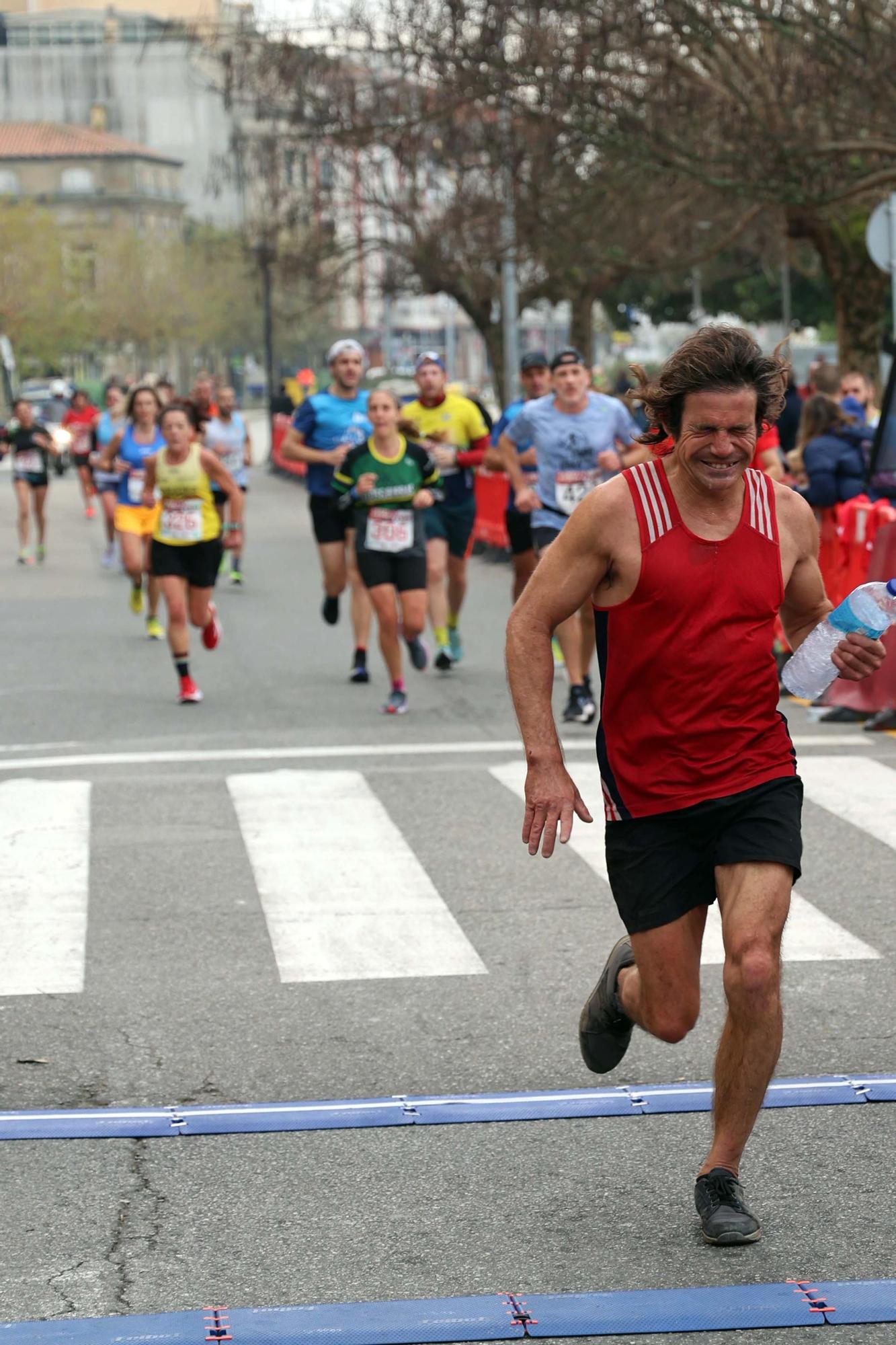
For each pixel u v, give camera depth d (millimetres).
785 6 62438
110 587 62312
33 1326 11656
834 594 38375
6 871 23547
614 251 91750
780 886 12555
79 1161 14438
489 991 18672
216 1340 11453
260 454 175125
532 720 13008
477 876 23188
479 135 78688
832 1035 17109
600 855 24250
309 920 21250
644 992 13289
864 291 79562
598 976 19078
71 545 80250
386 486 35000
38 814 26641
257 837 25281
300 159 93938
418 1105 15500
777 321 198500
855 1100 15469
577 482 34625
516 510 39031
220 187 96562
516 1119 15203
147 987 18875
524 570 40188
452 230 91812
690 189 79562
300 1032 17469
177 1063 16672
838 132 67062
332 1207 13539
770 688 13047
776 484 13172
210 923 21188
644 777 12938
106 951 20156
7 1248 12891
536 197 77188
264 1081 16219
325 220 97438
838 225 79188
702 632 12688
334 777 29125
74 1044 17203
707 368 12195
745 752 12914
